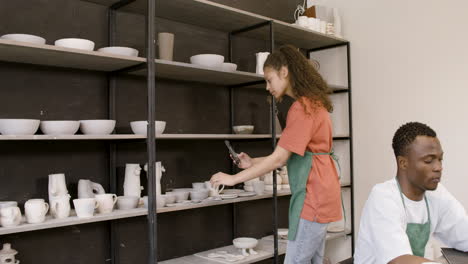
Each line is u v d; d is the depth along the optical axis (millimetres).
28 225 1726
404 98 3279
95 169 2273
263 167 2016
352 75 3580
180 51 2738
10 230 1655
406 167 1251
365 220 1327
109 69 2279
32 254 2051
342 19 3635
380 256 1229
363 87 3516
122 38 2432
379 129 3422
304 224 2018
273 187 2748
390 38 3355
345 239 3598
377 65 3430
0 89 1960
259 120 3271
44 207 1810
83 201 1898
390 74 3357
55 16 2158
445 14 3061
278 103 3434
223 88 2998
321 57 3832
